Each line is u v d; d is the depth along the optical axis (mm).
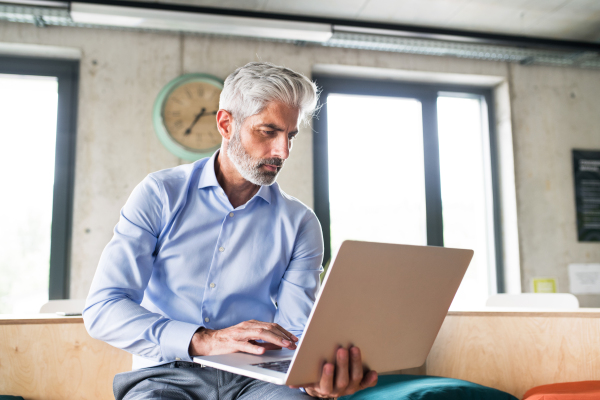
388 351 948
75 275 3062
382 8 3320
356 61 3643
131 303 1061
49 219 3223
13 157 3225
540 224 3803
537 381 1812
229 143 1192
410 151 3883
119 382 1112
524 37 3590
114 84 3256
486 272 3912
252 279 1213
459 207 3908
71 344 1549
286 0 3180
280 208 1284
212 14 2982
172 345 995
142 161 3225
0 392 1481
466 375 1813
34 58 3311
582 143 3965
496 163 3969
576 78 4027
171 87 3270
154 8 2920
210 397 1044
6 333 1500
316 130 3711
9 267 3150
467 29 3617
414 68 3742
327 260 3584
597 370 1794
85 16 2844
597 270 3812
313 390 923
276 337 948
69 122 3283
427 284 951
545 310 1878
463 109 4078
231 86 1184
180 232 1188
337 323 812
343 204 3684
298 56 3551
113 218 3148
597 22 3539
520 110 3896
